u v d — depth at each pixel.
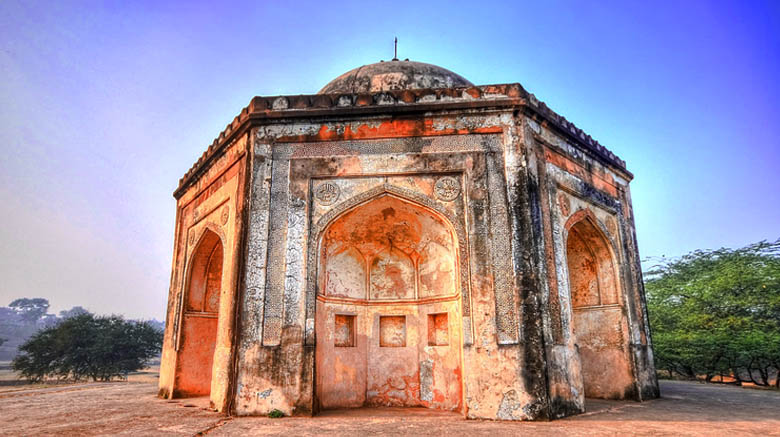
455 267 5.50
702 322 9.89
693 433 4.02
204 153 7.17
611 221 7.03
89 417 4.98
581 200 6.42
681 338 9.58
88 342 19.78
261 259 5.36
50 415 5.14
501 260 5.14
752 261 10.51
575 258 7.11
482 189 5.38
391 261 6.35
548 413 4.68
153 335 21.08
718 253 11.65
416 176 5.54
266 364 5.04
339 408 5.64
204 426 4.38
